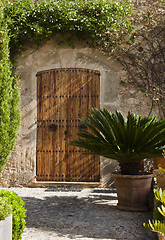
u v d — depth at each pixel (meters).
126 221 3.66
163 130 4.32
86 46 6.40
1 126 5.82
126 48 6.31
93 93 6.35
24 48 6.50
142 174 4.57
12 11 6.33
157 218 2.45
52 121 6.39
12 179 6.34
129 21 6.29
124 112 6.21
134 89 6.23
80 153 6.25
